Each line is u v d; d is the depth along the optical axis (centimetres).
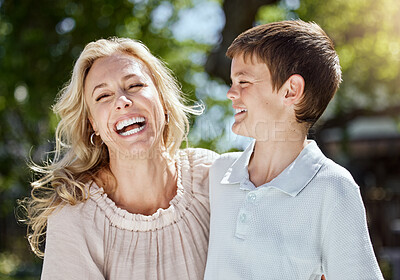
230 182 186
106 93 192
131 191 200
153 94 196
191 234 200
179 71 677
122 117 189
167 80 216
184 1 694
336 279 163
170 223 197
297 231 167
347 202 164
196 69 694
